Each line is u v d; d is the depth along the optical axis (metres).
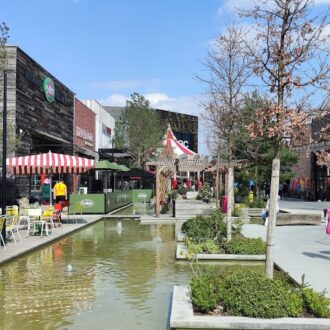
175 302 7.39
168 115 95.50
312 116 7.64
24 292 9.41
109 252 14.48
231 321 6.48
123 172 40.12
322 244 15.12
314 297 6.84
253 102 10.23
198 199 30.94
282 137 7.63
